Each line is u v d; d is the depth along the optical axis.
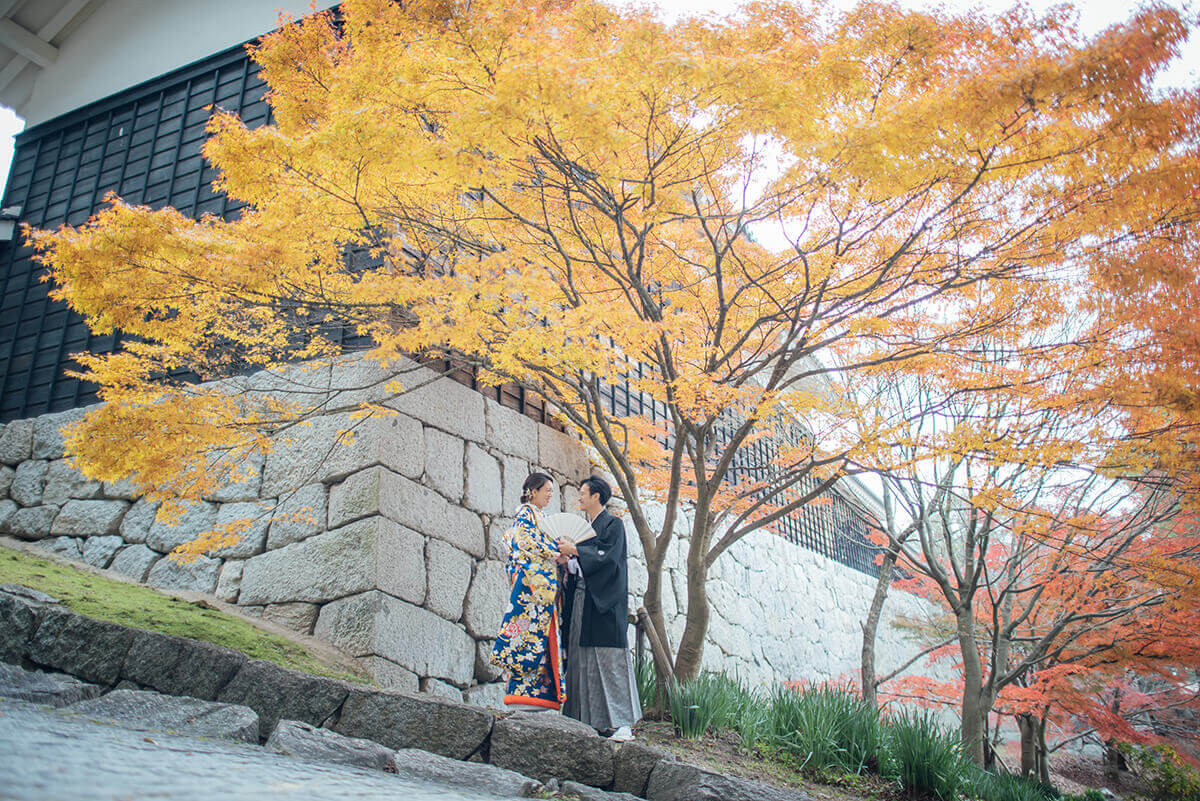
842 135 3.71
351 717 3.44
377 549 5.61
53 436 7.69
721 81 3.54
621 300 5.72
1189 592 6.14
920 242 4.58
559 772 3.39
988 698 7.78
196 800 1.55
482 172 3.97
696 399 5.18
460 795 2.54
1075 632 7.82
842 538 15.99
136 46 9.38
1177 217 3.93
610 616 4.34
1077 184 3.93
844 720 5.46
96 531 7.04
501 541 6.88
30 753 1.66
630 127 4.07
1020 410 4.74
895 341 5.04
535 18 3.82
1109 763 14.30
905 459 5.02
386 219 4.98
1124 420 4.55
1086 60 3.31
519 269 4.98
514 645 4.14
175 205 8.17
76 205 8.92
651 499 9.13
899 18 3.63
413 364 6.50
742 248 5.36
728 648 10.19
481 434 7.02
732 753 5.00
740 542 11.41
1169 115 3.46
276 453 6.43
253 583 6.05
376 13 4.01
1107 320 4.36
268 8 8.45
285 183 4.25
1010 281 4.60
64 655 3.70
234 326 5.64
